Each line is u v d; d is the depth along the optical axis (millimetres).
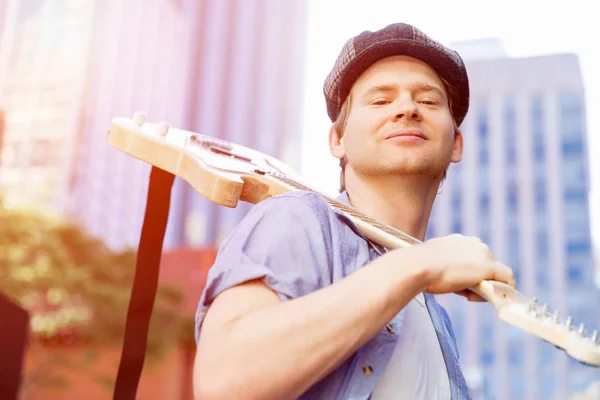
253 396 784
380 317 818
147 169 46094
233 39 56844
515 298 858
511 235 49844
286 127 54875
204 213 47625
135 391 1105
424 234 1330
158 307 16281
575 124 50625
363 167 1258
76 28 48156
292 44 56562
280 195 1016
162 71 53219
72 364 15656
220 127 55062
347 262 997
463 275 854
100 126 46719
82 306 16203
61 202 42906
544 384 44906
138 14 51562
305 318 803
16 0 46406
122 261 17766
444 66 1313
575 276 48500
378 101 1279
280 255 914
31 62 46812
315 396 932
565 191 49875
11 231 16891
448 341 1177
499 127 51406
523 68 51625
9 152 43750
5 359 5121
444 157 1276
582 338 802
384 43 1290
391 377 1002
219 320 850
